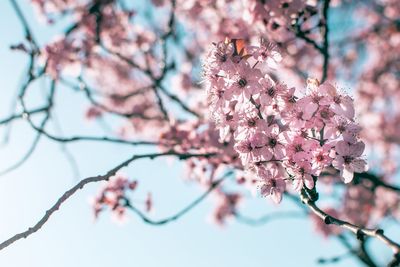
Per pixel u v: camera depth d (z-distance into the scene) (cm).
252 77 286
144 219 417
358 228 226
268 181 290
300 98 272
